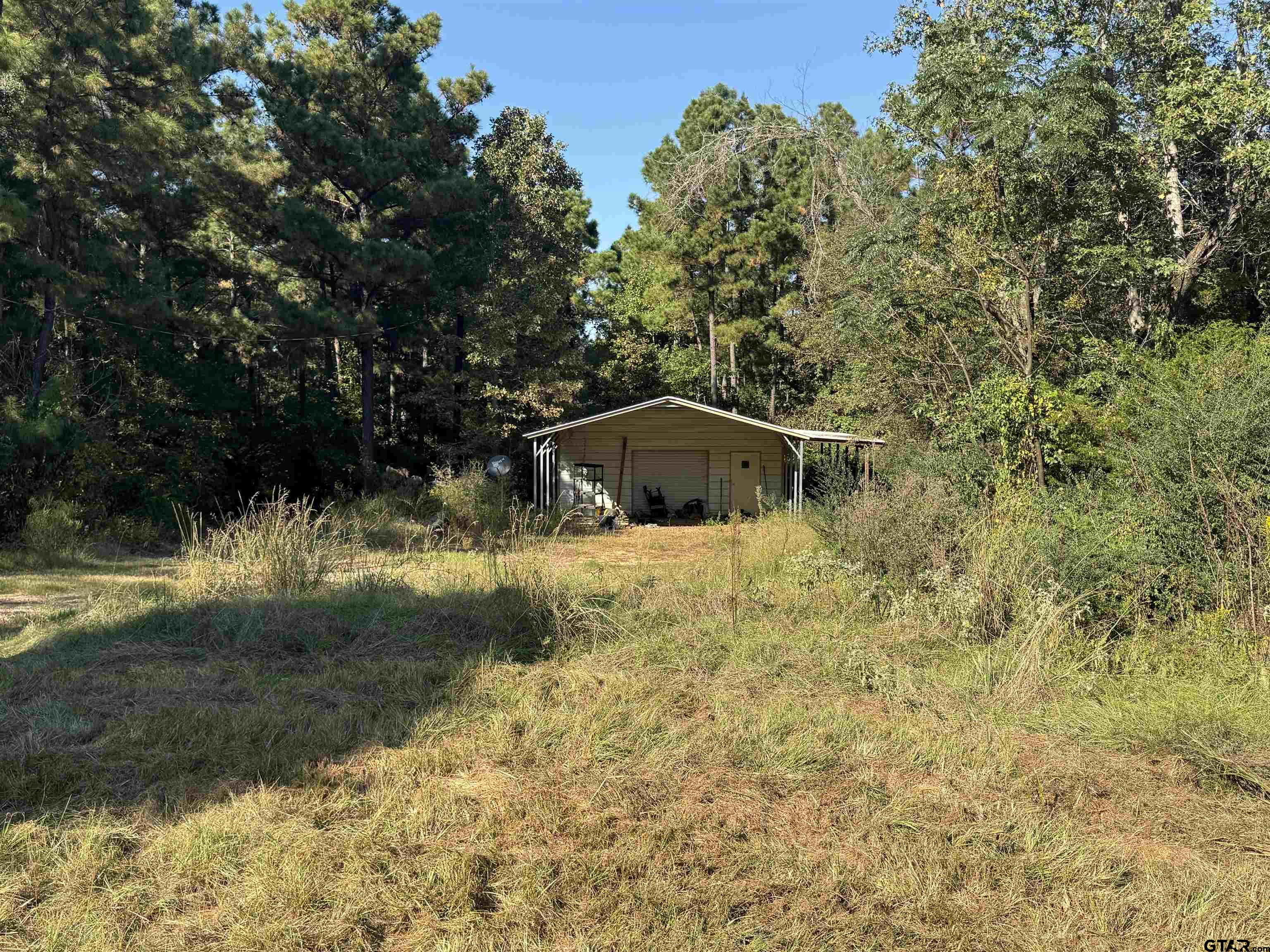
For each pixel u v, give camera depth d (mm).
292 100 25359
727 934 3213
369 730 5324
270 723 5301
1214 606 7711
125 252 19828
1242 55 17719
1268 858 3949
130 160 18328
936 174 14781
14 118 16969
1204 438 8242
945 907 3393
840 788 4582
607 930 3232
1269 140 16453
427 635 7754
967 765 4926
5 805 4172
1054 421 12023
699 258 36156
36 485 16203
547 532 20422
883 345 20828
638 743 5125
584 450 26562
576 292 45594
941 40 17172
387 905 3355
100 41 17312
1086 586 7938
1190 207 19594
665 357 43750
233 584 9359
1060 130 13258
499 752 4914
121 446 20219
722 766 4820
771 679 6637
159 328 21031
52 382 17422
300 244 23516
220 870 3592
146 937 3152
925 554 9117
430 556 13461
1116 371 13367
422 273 25375
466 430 30859
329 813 4117
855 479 14984
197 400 23016
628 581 10516
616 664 6965
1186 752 5016
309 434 26906
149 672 6406
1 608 9406
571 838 3941
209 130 22922
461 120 31734
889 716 5805
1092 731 5500
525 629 7961
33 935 3164
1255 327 15047
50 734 4973
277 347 26516
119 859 3670
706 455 26859
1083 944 3207
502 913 3326
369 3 27672
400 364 33406
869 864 3764
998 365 14141
